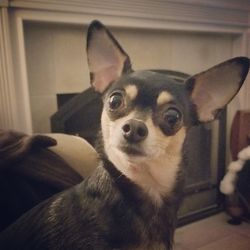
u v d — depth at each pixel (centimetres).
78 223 56
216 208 212
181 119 59
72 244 54
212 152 214
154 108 57
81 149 92
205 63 198
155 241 57
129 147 55
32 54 138
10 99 124
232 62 65
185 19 165
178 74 181
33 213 62
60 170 80
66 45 145
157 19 156
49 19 128
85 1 133
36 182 76
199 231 187
